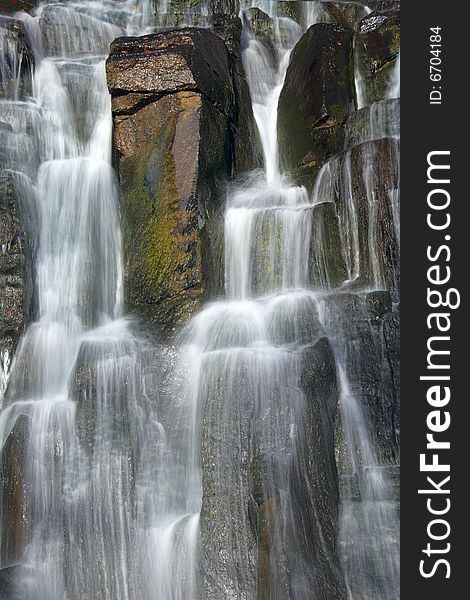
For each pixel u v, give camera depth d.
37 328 10.91
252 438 8.52
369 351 9.95
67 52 14.83
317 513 8.46
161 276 11.02
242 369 8.80
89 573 8.65
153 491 8.98
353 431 9.37
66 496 8.91
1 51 13.61
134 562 8.65
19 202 11.27
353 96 14.03
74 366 9.59
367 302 10.23
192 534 8.48
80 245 11.72
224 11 15.80
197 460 9.02
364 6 16.98
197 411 9.12
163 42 12.25
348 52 14.30
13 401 10.33
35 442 9.12
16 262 10.91
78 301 11.42
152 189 11.43
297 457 8.50
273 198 12.37
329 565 8.27
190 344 9.89
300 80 14.09
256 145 13.90
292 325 9.80
